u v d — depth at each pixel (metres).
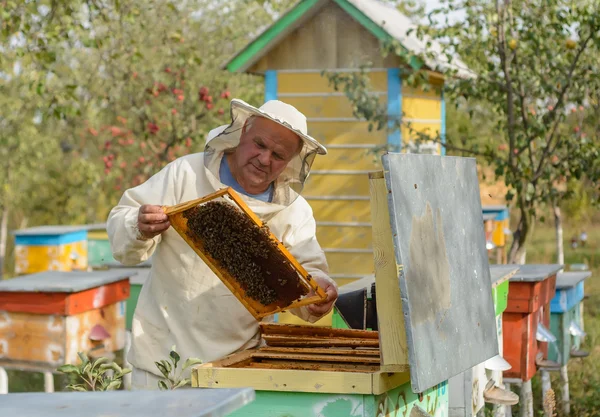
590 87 7.36
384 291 2.46
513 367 5.04
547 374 5.82
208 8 12.09
